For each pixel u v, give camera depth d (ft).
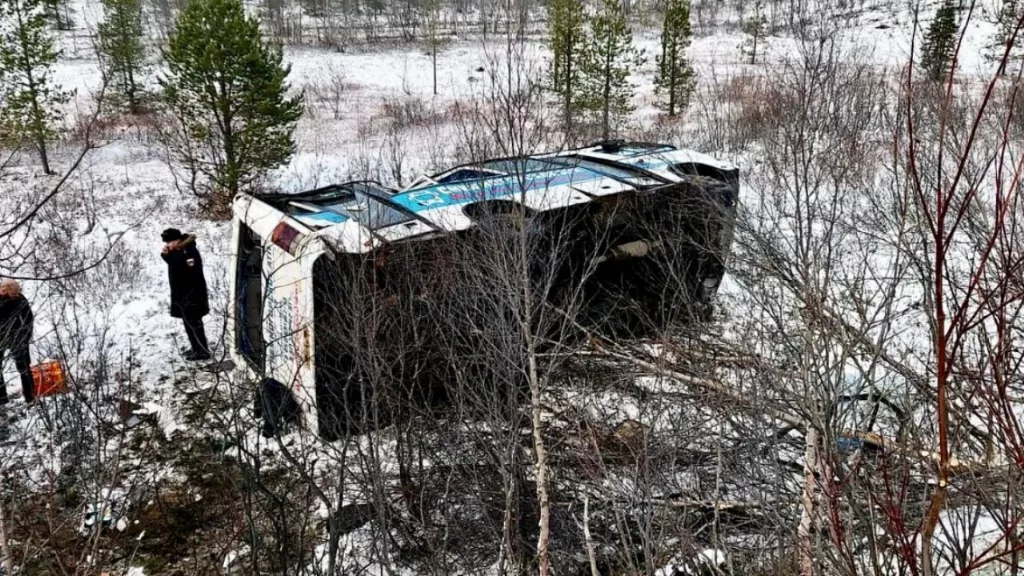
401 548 14.65
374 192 20.63
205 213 43.93
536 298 14.82
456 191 19.49
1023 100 17.07
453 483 15.23
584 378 17.78
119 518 15.23
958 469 8.25
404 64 124.98
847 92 21.18
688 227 22.07
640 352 18.65
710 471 14.03
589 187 20.76
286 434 17.75
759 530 11.80
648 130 64.34
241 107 42.32
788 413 13.65
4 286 19.38
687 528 12.30
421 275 15.57
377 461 12.71
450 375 16.14
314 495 15.94
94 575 13.53
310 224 17.98
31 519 15.34
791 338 14.23
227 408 16.25
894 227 17.99
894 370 13.24
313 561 13.20
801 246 14.80
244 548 14.75
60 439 17.22
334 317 16.02
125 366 22.67
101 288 28.30
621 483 12.88
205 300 23.41
